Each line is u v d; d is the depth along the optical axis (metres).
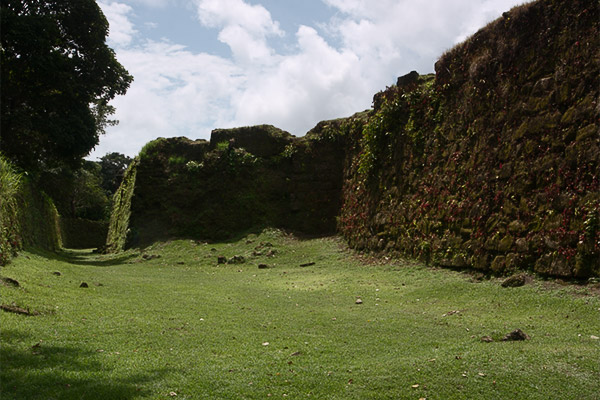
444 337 6.41
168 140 24.81
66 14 21.48
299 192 22.08
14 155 21.78
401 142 15.66
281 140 23.34
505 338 6.09
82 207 49.12
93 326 6.46
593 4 9.30
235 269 16.09
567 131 9.38
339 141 21.88
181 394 4.18
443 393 4.27
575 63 9.51
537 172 9.91
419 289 10.41
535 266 9.40
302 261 16.78
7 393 3.91
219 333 6.55
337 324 7.28
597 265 8.14
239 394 4.22
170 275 14.37
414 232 13.79
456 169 12.50
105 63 22.84
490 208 11.02
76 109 22.50
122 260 19.66
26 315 6.49
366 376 4.67
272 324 7.26
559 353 5.23
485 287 9.61
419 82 16.25
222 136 24.02
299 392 4.29
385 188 16.08
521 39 11.05
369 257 15.41
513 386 4.39
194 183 23.02
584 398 4.19
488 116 11.73
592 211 8.38
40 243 19.98
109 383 4.30
